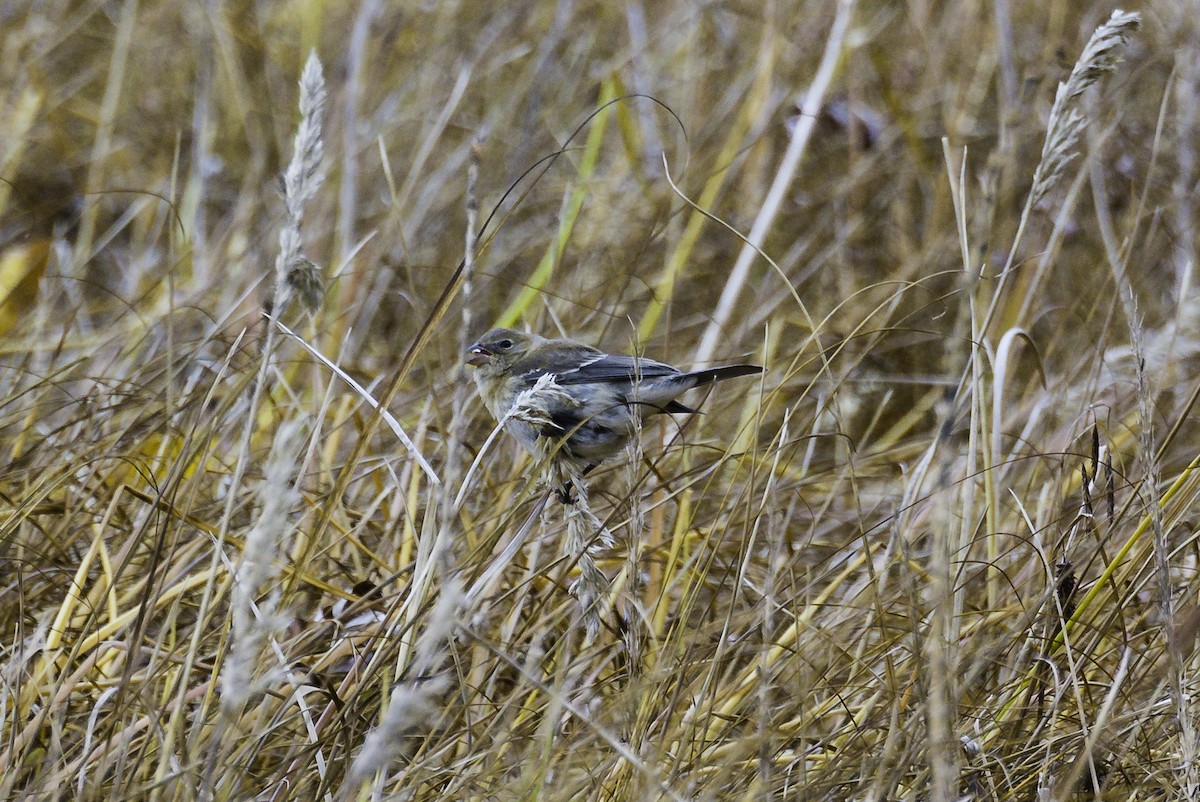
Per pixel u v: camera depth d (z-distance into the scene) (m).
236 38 17.03
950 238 13.55
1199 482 7.81
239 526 9.38
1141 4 15.24
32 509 8.84
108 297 14.58
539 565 9.00
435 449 10.69
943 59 15.61
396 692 5.64
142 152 16.59
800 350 8.27
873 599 8.04
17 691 6.91
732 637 8.17
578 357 9.65
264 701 7.30
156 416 9.79
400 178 15.38
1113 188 13.99
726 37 16.50
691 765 6.61
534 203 15.39
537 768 6.33
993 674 7.82
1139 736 7.07
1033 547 8.12
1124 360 11.84
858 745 7.10
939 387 12.70
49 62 17.03
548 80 16.62
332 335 12.20
